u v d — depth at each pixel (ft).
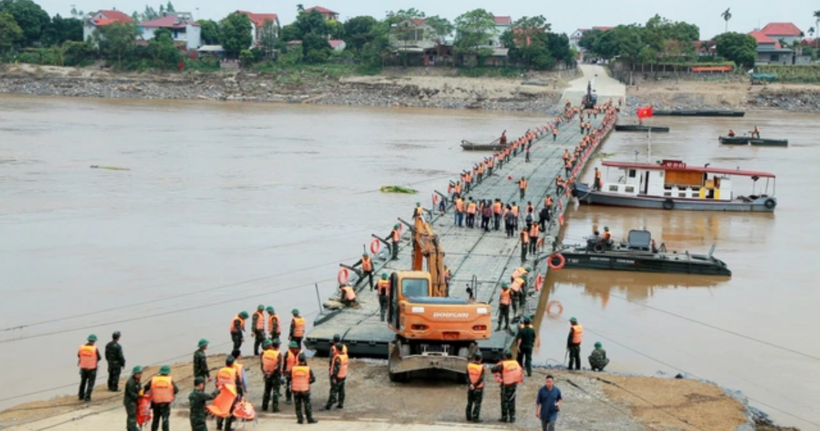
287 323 136.56
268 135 428.15
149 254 178.81
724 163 350.23
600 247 180.96
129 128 440.04
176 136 410.31
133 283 156.87
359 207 238.89
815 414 104.73
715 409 95.09
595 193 253.85
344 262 175.94
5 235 191.93
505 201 236.22
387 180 290.97
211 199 245.86
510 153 336.49
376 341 114.83
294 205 240.12
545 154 350.43
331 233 204.13
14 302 143.33
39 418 88.17
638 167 252.42
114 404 94.22
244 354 120.88
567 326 141.59
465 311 100.07
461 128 492.54
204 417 78.79
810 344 133.49
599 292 163.32
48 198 237.86
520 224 205.05
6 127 419.95
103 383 107.86
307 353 120.37
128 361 116.57
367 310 133.08
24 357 118.21
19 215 213.87
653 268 175.63
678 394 100.27
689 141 440.86
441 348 101.60
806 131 498.69
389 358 105.29
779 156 378.94
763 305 155.33
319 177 293.64
